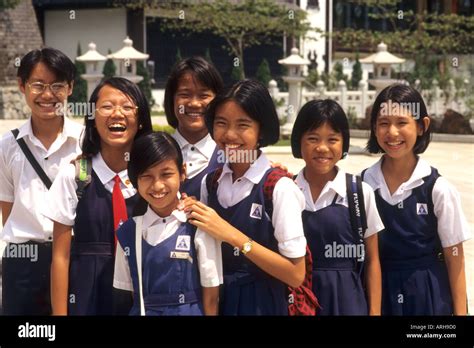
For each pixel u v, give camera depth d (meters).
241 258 2.78
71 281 2.88
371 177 3.18
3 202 3.38
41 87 3.25
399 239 3.05
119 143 2.88
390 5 22.17
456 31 20.53
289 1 21.77
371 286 2.97
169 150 2.67
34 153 3.29
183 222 2.74
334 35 20.80
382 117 3.09
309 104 2.96
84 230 2.86
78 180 2.87
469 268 5.68
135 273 2.70
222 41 21.52
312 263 2.94
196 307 2.73
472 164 11.89
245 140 2.76
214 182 2.89
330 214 2.92
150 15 20.08
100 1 19.38
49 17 20.95
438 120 15.52
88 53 14.45
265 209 2.74
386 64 15.36
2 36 18.33
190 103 3.21
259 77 19.47
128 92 2.91
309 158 2.94
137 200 2.88
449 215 3.04
